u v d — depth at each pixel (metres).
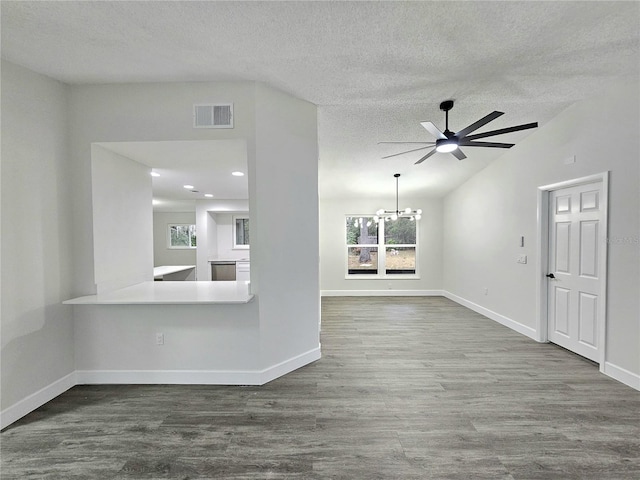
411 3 1.90
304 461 1.86
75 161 2.80
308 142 3.23
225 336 2.83
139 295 2.86
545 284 3.94
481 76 2.79
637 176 2.69
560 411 2.37
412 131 4.02
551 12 2.00
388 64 2.58
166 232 9.60
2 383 2.21
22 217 2.38
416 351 3.64
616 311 2.88
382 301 6.68
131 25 2.03
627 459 1.86
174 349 2.84
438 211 7.34
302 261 3.18
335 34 2.18
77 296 2.82
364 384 2.81
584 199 3.36
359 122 3.77
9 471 1.79
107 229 3.04
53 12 1.89
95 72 2.59
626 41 2.29
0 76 2.26
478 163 5.16
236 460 1.87
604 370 3.00
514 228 4.49
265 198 2.85
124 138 2.79
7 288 2.26
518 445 1.99
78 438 2.07
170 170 3.97
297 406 2.45
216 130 2.79
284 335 3.03
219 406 2.45
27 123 2.43
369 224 7.57
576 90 3.04
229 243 7.74
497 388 2.73
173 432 2.13
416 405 2.46
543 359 3.38
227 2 1.86
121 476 1.75
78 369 2.84
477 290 5.64
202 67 2.56
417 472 1.77
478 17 2.03
